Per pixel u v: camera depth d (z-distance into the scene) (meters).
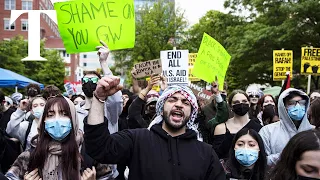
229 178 3.51
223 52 6.52
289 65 9.50
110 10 3.90
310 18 20.19
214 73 6.39
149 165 2.62
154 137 2.73
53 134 2.99
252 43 21.20
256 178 3.50
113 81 2.47
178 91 2.74
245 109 4.86
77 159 3.08
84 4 3.87
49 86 5.98
